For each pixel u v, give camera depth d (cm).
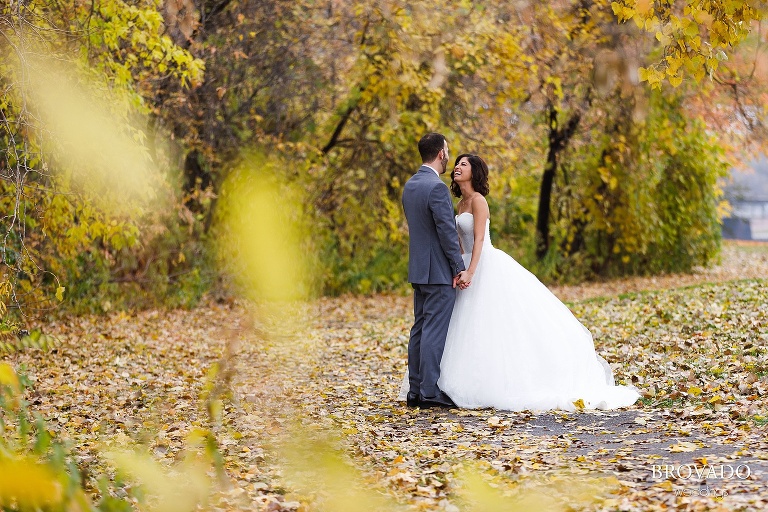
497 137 2080
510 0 1872
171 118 1759
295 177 2017
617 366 927
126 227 1286
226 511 433
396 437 666
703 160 2534
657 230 2416
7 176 959
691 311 1252
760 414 636
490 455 581
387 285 2300
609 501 436
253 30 1894
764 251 3800
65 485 128
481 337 793
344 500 132
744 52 1825
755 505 410
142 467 130
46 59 936
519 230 2511
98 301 1709
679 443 577
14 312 1153
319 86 2034
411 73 1789
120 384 997
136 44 1248
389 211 2266
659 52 1855
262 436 621
